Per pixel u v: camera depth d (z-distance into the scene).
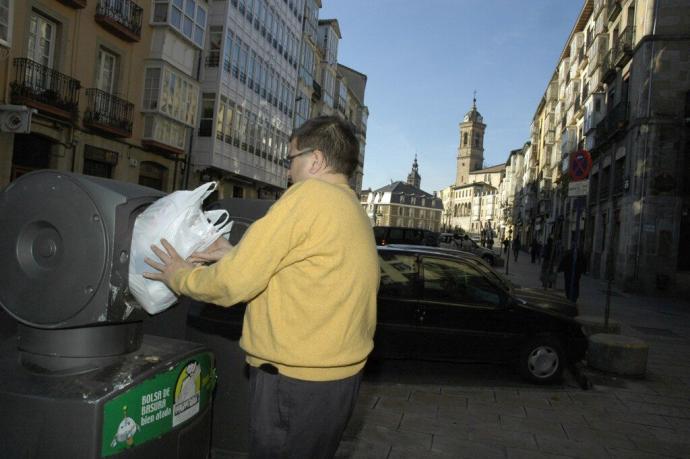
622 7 24.83
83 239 1.86
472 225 132.38
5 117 12.84
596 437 4.64
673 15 19.83
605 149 25.84
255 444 1.87
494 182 137.38
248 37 28.06
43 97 15.60
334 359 1.77
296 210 1.76
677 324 12.30
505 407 5.33
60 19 16.45
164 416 2.05
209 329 3.35
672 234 19.25
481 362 6.28
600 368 6.80
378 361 7.02
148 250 1.90
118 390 1.82
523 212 70.00
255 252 1.70
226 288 1.70
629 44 22.00
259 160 31.38
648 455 4.32
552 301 7.12
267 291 1.81
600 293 18.77
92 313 1.86
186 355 2.18
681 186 19.36
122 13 18.98
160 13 20.91
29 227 1.93
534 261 35.75
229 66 26.22
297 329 1.76
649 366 7.41
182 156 24.50
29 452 1.77
